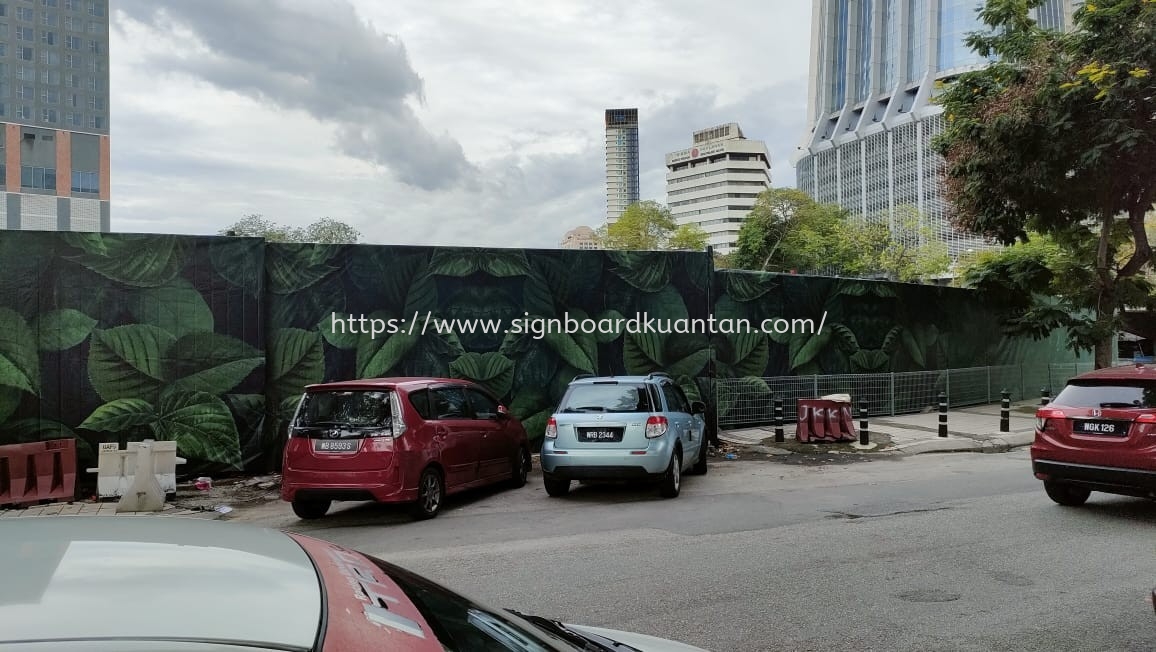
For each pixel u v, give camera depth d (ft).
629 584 19.84
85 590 4.21
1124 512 27.63
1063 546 22.80
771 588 19.15
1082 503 28.96
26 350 38.09
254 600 4.46
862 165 576.20
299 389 42.93
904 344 63.98
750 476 38.78
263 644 3.96
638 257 49.73
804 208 265.54
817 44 649.61
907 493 32.30
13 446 34.32
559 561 22.50
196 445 40.09
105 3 474.08
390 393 29.89
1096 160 53.42
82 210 458.09
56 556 4.71
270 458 42.06
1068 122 54.80
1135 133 51.70
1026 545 22.98
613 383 34.06
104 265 39.27
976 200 63.26
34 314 38.29
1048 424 28.17
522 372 47.34
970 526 25.68
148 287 39.83
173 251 40.29
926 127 513.45
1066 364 81.30
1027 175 58.23
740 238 275.59
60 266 38.73
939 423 50.65
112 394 39.11
